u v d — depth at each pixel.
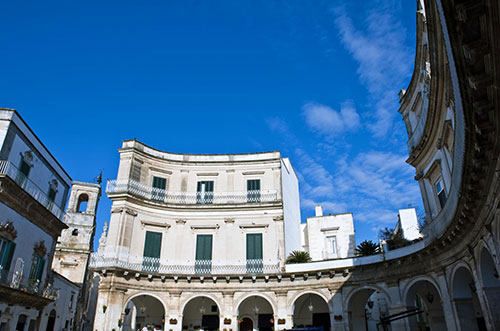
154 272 29.22
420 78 22.03
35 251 23.70
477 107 9.05
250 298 30.69
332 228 39.16
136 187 31.58
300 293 28.75
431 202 22.61
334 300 27.69
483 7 7.04
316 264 29.19
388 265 25.78
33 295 22.47
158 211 31.98
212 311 30.55
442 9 7.60
